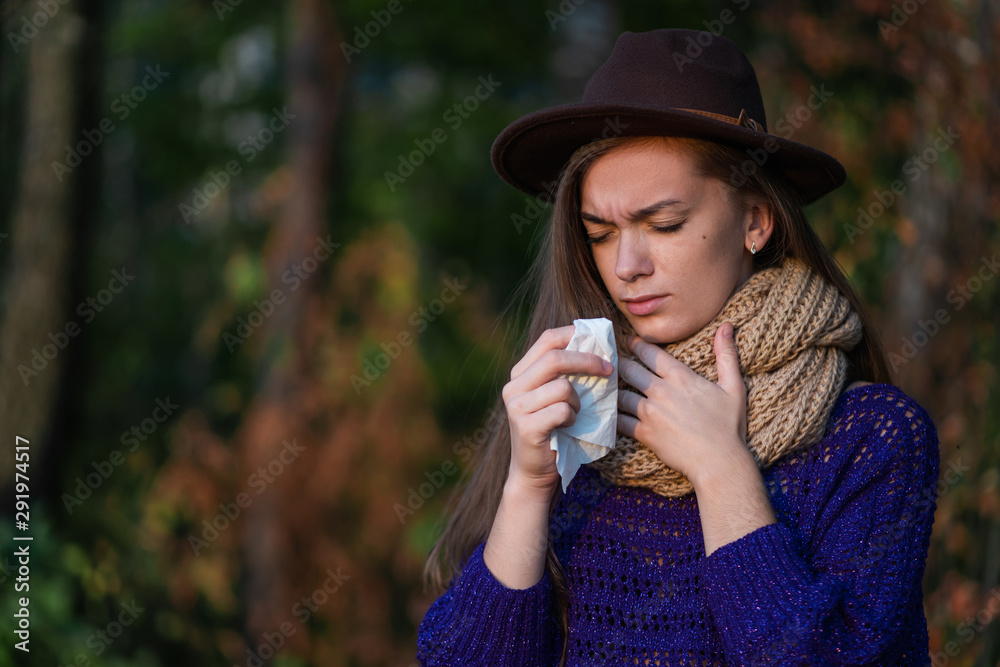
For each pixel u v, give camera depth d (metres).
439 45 15.65
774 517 2.74
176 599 8.87
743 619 2.58
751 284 2.99
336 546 12.23
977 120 5.94
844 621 2.60
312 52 13.33
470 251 18.30
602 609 2.97
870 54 6.57
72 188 8.91
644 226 2.90
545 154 3.35
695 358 2.94
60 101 8.84
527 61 16.17
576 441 2.87
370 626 12.02
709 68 2.99
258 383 13.30
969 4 5.95
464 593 3.01
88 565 7.30
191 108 17.38
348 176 17.00
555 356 2.85
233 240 18.11
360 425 12.75
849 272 6.42
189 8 16.70
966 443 5.57
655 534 2.97
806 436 2.82
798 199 3.25
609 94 3.07
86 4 8.96
